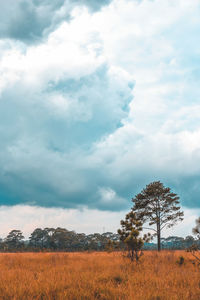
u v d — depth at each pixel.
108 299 5.39
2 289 5.90
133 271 9.64
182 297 5.57
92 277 7.73
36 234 90.12
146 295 5.48
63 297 5.32
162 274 8.48
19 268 10.54
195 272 8.99
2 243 91.62
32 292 5.72
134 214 14.83
